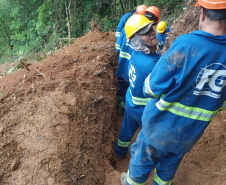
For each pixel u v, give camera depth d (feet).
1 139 7.90
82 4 30.32
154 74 5.03
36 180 7.00
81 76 11.24
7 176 7.05
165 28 13.00
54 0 28.96
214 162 8.59
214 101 4.99
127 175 7.79
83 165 7.93
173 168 6.88
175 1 24.44
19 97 9.84
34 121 8.62
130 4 28.91
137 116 8.46
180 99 5.09
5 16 33.40
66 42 24.75
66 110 8.95
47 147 7.78
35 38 29.35
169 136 5.68
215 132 9.64
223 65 4.50
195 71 4.62
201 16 4.70
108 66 12.68
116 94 12.69
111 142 10.11
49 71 11.43
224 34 4.45
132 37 7.64
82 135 8.70
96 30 16.75
